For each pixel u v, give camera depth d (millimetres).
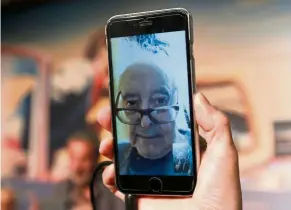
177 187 467
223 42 994
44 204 1153
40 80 1177
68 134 1136
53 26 1169
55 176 1145
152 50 478
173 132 473
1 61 1219
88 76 1123
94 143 1104
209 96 997
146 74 481
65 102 1146
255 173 957
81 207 1110
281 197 936
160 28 474
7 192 1194
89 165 1106
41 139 1167
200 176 450
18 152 1192
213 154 443
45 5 1181
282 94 944
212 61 1001
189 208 466
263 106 958
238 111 974
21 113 1194
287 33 947
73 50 1146
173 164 472
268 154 949
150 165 481
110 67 492
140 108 484
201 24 1013
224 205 433
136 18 482
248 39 975
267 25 961
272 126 949
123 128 491
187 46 465
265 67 960
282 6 952
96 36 1120
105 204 893
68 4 1155
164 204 475
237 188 434
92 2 1129
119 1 1099
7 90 1212
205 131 457
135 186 484
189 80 464
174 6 1036
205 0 1012
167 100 474
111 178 509
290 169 932
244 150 966
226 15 994
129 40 485
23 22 1201
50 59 1170
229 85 984
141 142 484
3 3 1211
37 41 1186
